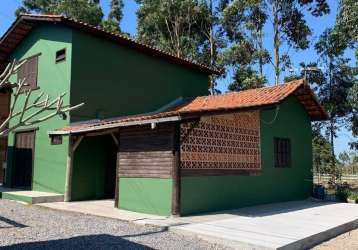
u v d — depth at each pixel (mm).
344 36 25531
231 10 28250
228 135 11891
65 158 13000
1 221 8750
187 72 18109
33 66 15219
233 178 11883
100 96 14227
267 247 6914
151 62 16438
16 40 16078
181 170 10078
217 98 15703
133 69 15625
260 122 13398
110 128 10883
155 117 9422
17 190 14266
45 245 6676
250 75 27094
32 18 14242
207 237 7660
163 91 16844
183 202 10031
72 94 13328
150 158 10445
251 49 28188
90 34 14109
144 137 10656
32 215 9703
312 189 15742
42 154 14070
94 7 33250
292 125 15055
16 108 15812
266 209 11789
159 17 30469
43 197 12148
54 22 13898
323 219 9992
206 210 10734
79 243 6898
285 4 28219
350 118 28375
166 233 8117
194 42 31266
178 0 29875
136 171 10742
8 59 16891
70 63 13445
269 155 13672
